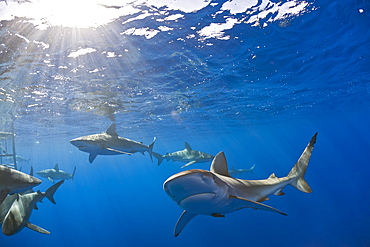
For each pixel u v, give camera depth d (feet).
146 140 158.51
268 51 40.81
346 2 30.14
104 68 38.70
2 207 17.76
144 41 32.32
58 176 57.62
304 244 87.56
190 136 167.22
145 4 25.39
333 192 168.25
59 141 122.93
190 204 12.01
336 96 94.58
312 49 42.86
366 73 65.51
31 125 78.18
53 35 28.17
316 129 253.65
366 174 314.35
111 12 25.61
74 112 65.46
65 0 22.90
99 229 147.84
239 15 29.84
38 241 130.41
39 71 37.50
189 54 37.73
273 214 127.34
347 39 40.65
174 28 30.50
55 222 202.28
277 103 88.22
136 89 51.06
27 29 26.50
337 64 53.36
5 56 31.58
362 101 121.80
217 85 55.01
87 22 26.58
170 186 10.69
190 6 26.84
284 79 57.62
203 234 113.91
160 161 50.34
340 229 92.73
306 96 83.71
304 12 31.04
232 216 132.87
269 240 96.27
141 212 183.42
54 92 47.91
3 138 91.09
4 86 42.57
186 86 52.90
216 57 39.99
